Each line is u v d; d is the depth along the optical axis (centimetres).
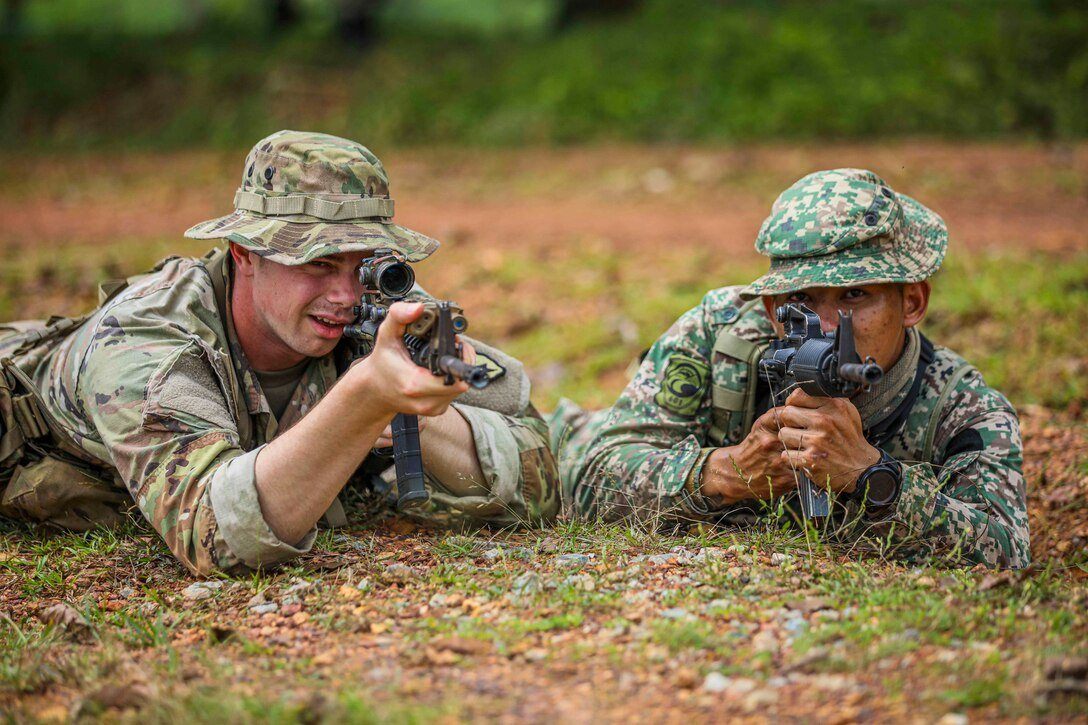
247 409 432
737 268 1153
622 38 2327
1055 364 734
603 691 301
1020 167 1596
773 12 2317
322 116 2286
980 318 833
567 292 1105
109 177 1970
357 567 405
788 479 422
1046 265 969
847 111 1947
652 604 364
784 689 299
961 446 436
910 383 437
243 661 335
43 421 451
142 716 294
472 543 429
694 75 2122
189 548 393
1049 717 279
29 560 435
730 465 431
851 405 400
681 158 1856
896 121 1922
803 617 349
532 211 1570
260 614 372
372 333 392
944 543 409
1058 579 389
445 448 443
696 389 463
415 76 2362
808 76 2053
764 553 412
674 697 297
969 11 2173
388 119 2217
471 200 1680
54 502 449
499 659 325
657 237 1345
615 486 459
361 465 464
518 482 457
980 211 1338
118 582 412
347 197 408
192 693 302
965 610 348
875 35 2141
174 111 2369
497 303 1080
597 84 2175
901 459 444
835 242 403
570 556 413
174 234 1448
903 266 406
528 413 496
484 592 379
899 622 335
